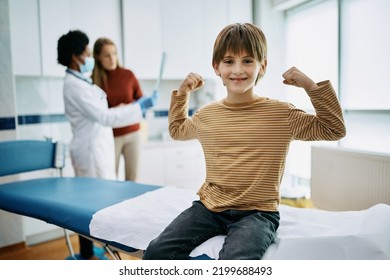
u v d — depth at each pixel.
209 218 1.11
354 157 1.78
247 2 3.56
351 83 2.64
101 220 1.33
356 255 1.00
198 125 1.25
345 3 2.66
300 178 3.43
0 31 2.36
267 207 1.09
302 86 1.03
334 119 1.01
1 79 2.38
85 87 2.04
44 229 2.66
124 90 2.59
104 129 2.19
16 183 1.88
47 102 2.79
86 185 1.81
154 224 1.26
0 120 2.39
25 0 2.53
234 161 1.11
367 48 2.49
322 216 1.29
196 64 3.47
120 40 3.08
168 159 3.33
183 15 3.35
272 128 1.10
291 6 3.27
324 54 2.95
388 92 2.35
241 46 1.09
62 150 2.13
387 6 2.32
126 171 2.65
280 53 3.44
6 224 2.44
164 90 3.82
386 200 1.64
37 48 2.61
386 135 2.38
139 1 3.11
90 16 2.88
